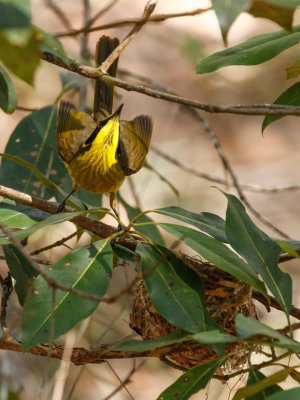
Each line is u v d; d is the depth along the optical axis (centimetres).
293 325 682
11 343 705
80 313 616
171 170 1755
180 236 677
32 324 604
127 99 1888
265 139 1905
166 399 632
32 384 1208
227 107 670
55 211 787
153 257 665
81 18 1850
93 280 643
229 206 688
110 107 1042
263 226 1741
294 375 647
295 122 1950
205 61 759
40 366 1260
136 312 783
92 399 1332
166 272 654
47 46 614
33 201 776
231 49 766
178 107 1479
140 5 1950
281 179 1812
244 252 670
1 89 748
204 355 737
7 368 1116
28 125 1064
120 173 1020
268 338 618
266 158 1856
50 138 1062
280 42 753
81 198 1074
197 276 670
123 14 1920
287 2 538
